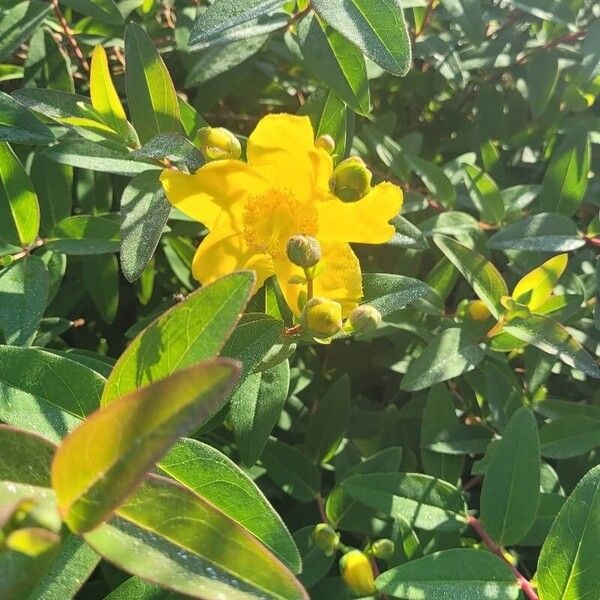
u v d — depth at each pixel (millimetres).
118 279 234
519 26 248
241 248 144
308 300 135
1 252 176
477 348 187
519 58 252
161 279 237
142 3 230
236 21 147
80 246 182
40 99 169
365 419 222
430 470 192
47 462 101
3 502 95
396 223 174
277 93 246
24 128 159
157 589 139
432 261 248
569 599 137
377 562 187
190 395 77
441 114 274
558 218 199
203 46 160
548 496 173
